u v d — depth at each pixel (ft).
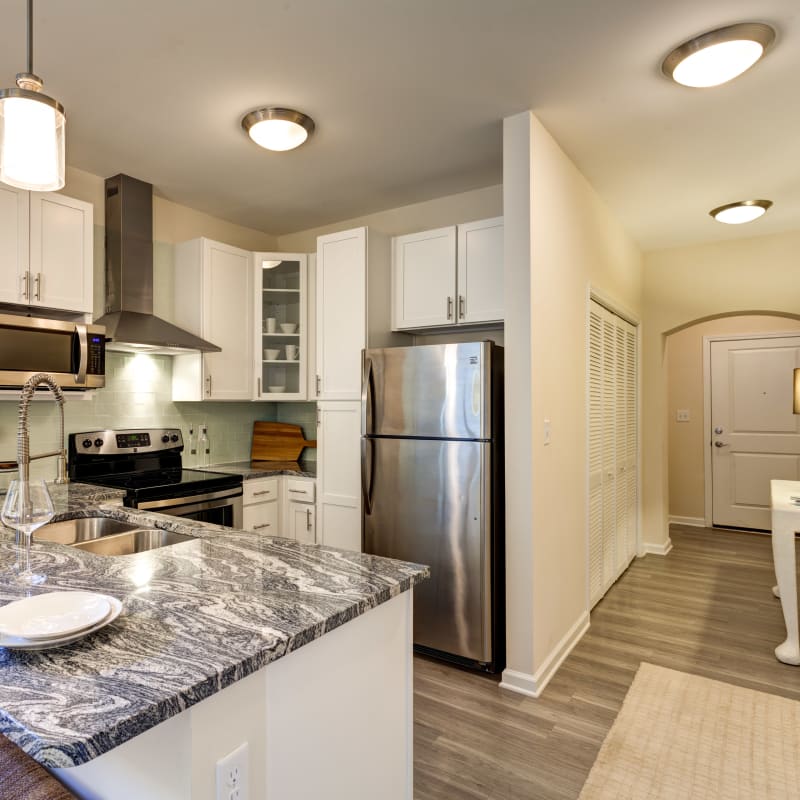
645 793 5.94
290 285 12.62
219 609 3.70
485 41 6.49
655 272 15.28
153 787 2.92
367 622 4.21
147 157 9.70
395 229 12.31
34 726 2.34
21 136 4.27
